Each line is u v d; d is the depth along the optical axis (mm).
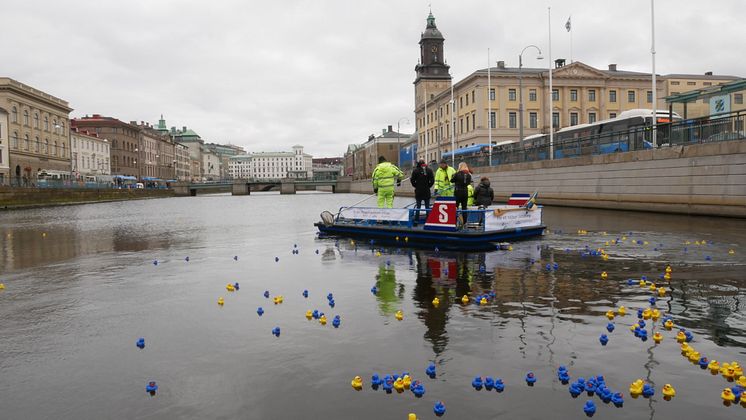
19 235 20078
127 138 114062
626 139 26422
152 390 4461
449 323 6172
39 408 4230
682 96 25281
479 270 9562
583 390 4258
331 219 17750
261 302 7598
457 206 14141
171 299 7938
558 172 31516
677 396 4172
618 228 16953
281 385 4516
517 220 14203
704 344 5324
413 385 4363
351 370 4801
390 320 6371
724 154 19906
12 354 5520
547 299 7266
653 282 8281
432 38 99438
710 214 20625
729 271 9117
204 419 3947
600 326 5969
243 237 17531
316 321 6449
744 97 22969
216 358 5223
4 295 8453
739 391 4168
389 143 132125
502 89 70250
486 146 54812
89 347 5699
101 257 13078
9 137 65375
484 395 4223
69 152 84062
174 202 68375
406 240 14430
